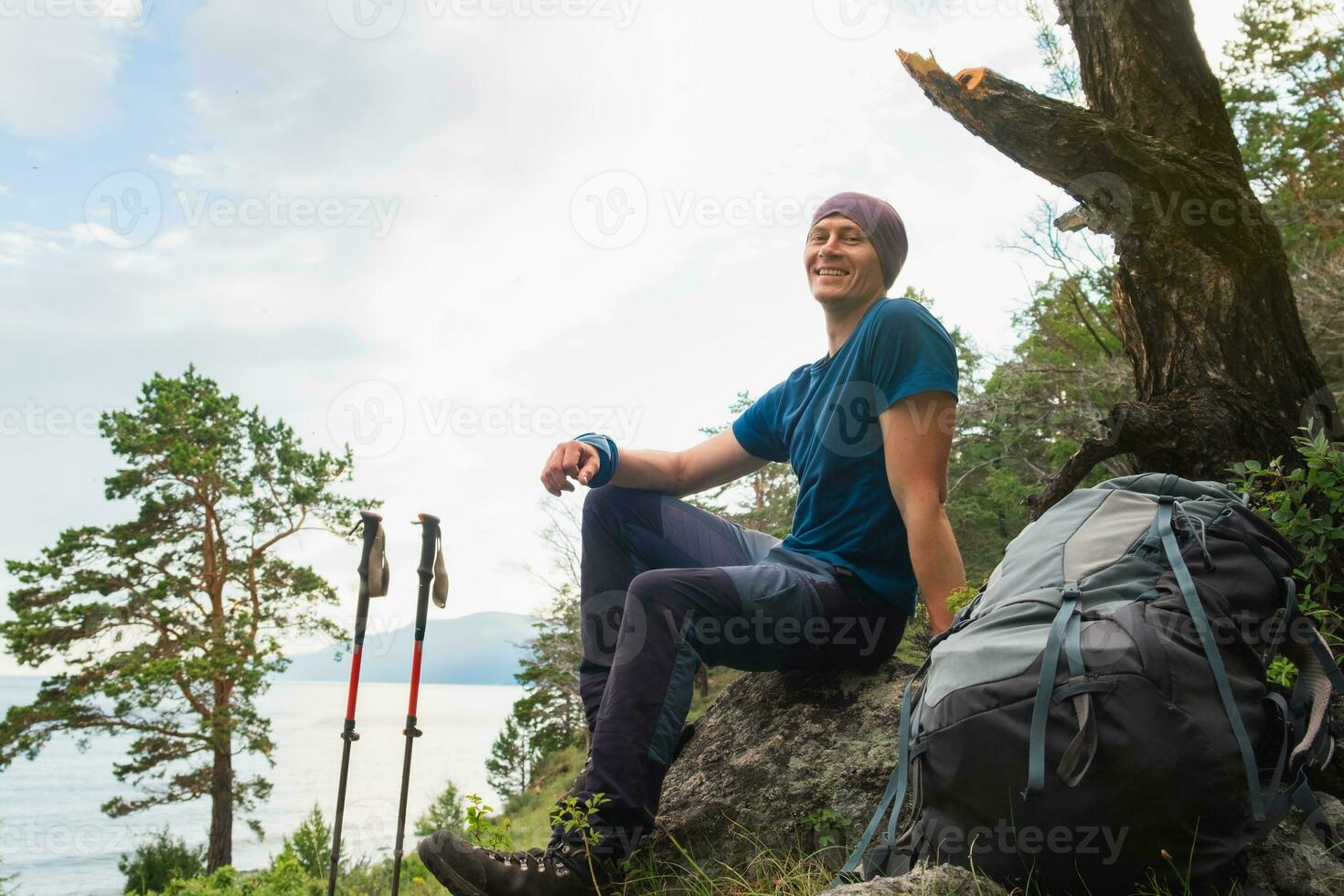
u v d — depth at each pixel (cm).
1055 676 189
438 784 3462
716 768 311
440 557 298
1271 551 217
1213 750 180
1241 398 363
